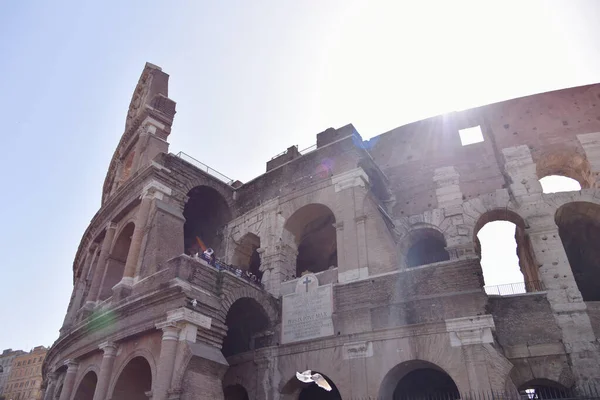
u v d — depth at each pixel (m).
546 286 28.00
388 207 35.41
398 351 25.12
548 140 33.00
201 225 41.94
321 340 27.72
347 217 31.30
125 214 38.34
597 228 32.25
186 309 25.30
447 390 28.50
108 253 37.97
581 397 21.72
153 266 30.91
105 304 33.22
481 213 32.12
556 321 26.34
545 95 34.75
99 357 30.81
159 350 25.81
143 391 28.31
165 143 43.16
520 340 26.08
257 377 29.06
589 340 25.45
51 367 39.28
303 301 29.80
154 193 34.97
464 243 31.45
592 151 31.64
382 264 28.77
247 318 31.81
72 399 31.34
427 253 36.12
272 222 35.16
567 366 25.09
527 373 25.36
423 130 37.47
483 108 36.00
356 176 32.22
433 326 24.75
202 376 24.50
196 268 27.41
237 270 31.27
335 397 31.62
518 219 31.50
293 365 28.08
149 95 47.56
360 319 27.03
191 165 37.94
